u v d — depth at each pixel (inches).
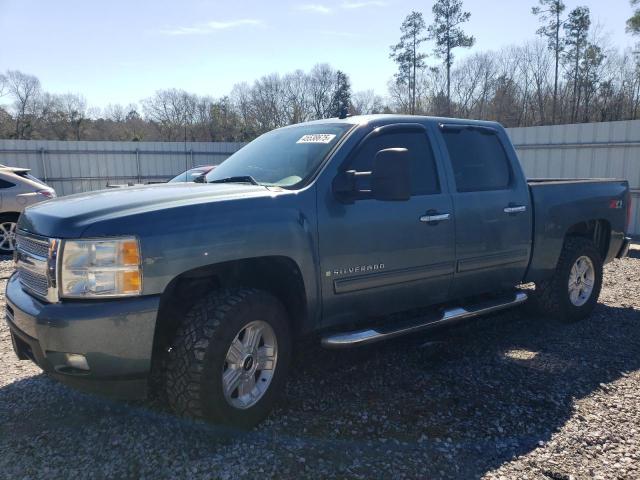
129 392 113.3
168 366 118.2
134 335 108.0
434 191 161.6
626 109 1456.7
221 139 1967.3
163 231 110.8
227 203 121.3
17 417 131.0
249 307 121.3
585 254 211.8
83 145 876.6
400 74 1656.0
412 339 191.6
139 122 2108.8
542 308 211.3
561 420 131.8
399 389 149.4
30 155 839.1
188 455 114.4
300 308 137.8
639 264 353.4
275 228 125.2
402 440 121.9
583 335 197.8
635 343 189.0
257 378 128.3
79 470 109.0
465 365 167.3
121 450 116.3
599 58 1501.0
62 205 122.8
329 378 156.9
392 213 148.2
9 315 126.3
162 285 110.3
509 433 125.5
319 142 150.1
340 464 111.9
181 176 445.4
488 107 1670.8
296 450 116.8
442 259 161.9
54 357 108.0
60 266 108.8
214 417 116.9
